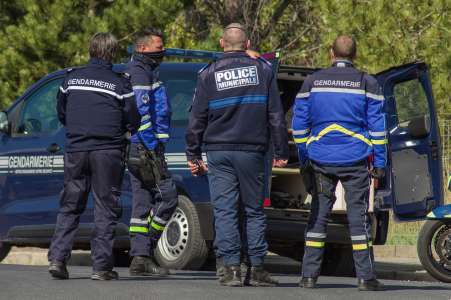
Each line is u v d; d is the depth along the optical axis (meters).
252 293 21.27
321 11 56.66
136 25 53.50
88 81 23.83
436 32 52.09
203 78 23.19
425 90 31.33
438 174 31.42
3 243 33.41
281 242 31.62
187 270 29.19
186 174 28.92
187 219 28.83
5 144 32.34
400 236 42.59
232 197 23.09
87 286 21.95
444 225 30.73
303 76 30.48
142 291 21.14
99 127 23.70
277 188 31.78
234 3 63.44
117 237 30.02
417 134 31.08
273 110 23.06
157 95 25.42
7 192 32.25
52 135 31.44
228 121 22.98
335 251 32.41
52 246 23.92
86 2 54.50
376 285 22.69
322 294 21.42
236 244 22.98
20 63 52.22
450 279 30.52
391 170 30.30
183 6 56.91
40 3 52.88
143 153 25.34
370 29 53.22
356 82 22.86
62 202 24.08
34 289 21.33
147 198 25.86
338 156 22.78
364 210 22.91
